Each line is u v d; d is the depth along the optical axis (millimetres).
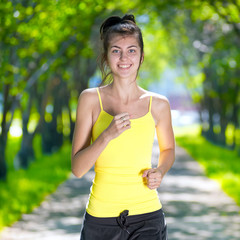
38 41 26859
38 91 44500
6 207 20250
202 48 43125
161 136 6941
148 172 6488
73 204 22406
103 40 6672
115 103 6680
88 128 6734
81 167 6410
